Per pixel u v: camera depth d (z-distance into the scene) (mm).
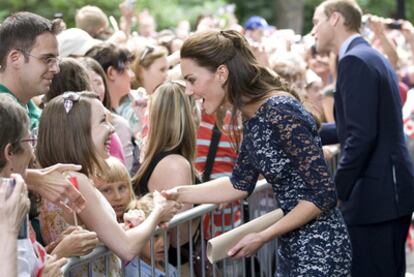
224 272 8344
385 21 15117
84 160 6734
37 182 5996
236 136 7496
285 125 6801
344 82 9750
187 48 6965
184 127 8430
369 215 9844
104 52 9961
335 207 7234
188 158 8531
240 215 8852
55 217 6711
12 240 4918
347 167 9680
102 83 9109
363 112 9594
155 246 7781
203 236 7980
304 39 16594
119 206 7684
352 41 10148
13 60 7109
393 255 9984
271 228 6980
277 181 6969
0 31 7172
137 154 9844
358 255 10000
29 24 7129
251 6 34031
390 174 9820
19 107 5398
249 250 7031
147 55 11188
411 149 13766
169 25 28844
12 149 5312
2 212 4945
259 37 17750
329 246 7047
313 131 6957
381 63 9812
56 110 6781
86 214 6418
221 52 6906
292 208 6973
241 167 7484
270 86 6996
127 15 14820
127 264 7250
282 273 7266
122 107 10539
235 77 6914
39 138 6793
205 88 6965
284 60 12109
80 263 6203
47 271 5594
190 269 7828
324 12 10500
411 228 14445
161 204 7074
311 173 6844
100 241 6473
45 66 7172
